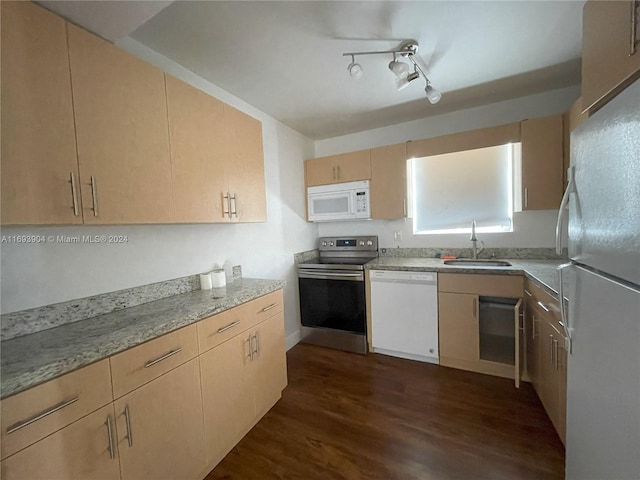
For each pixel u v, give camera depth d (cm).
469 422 172
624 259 74
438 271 238
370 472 141
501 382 214
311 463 148
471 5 139
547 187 224
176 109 148
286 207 296
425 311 246
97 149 114
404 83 186
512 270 211
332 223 352
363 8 139
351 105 255
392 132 312
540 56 187
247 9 137
